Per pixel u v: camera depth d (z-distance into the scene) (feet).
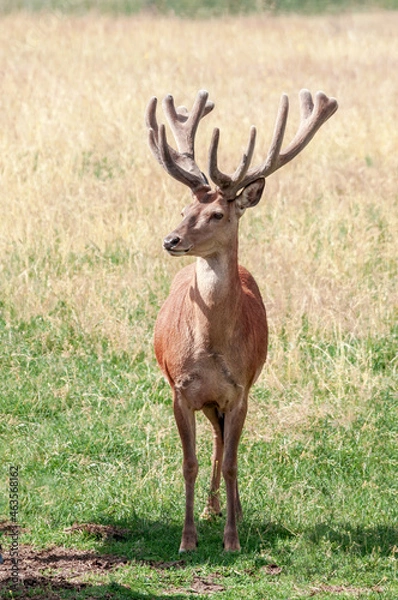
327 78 219.00
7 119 176.14
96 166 158.92
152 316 107.65
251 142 68.59
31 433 88.53
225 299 69.00
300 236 126.00
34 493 79.77
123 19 304.91
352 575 68.08
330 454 86.07
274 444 86.38
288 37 278.26
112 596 64.34
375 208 138.72
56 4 333.62
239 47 259.19
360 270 119.03
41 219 129.90
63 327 104.99
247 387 72.64
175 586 66.54
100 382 96.17
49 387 94.63
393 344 103.35
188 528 71.92
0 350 101.30
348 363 98.43
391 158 162.30
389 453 86.43
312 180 149.38
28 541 72.69
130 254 120.67
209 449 86.12
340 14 347.97
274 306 107.24
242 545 72.49
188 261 119.24
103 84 204.44
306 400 91.40
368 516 76.18
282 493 79.41
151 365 99.91
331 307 107.76
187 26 293.84
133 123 178.19
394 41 280.10
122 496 79.15
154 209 136.77
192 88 204.95
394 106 194.18
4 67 219.61
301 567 68.28
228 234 68.80
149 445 86.58
